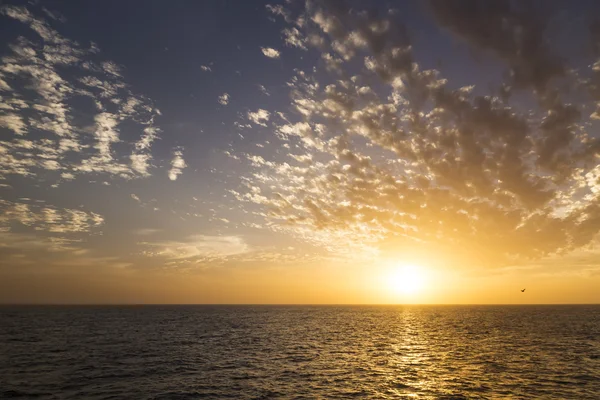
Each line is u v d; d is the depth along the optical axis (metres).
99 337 63.25
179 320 114.38
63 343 54.38
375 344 56.03
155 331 75.62
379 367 36.94
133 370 34.56
